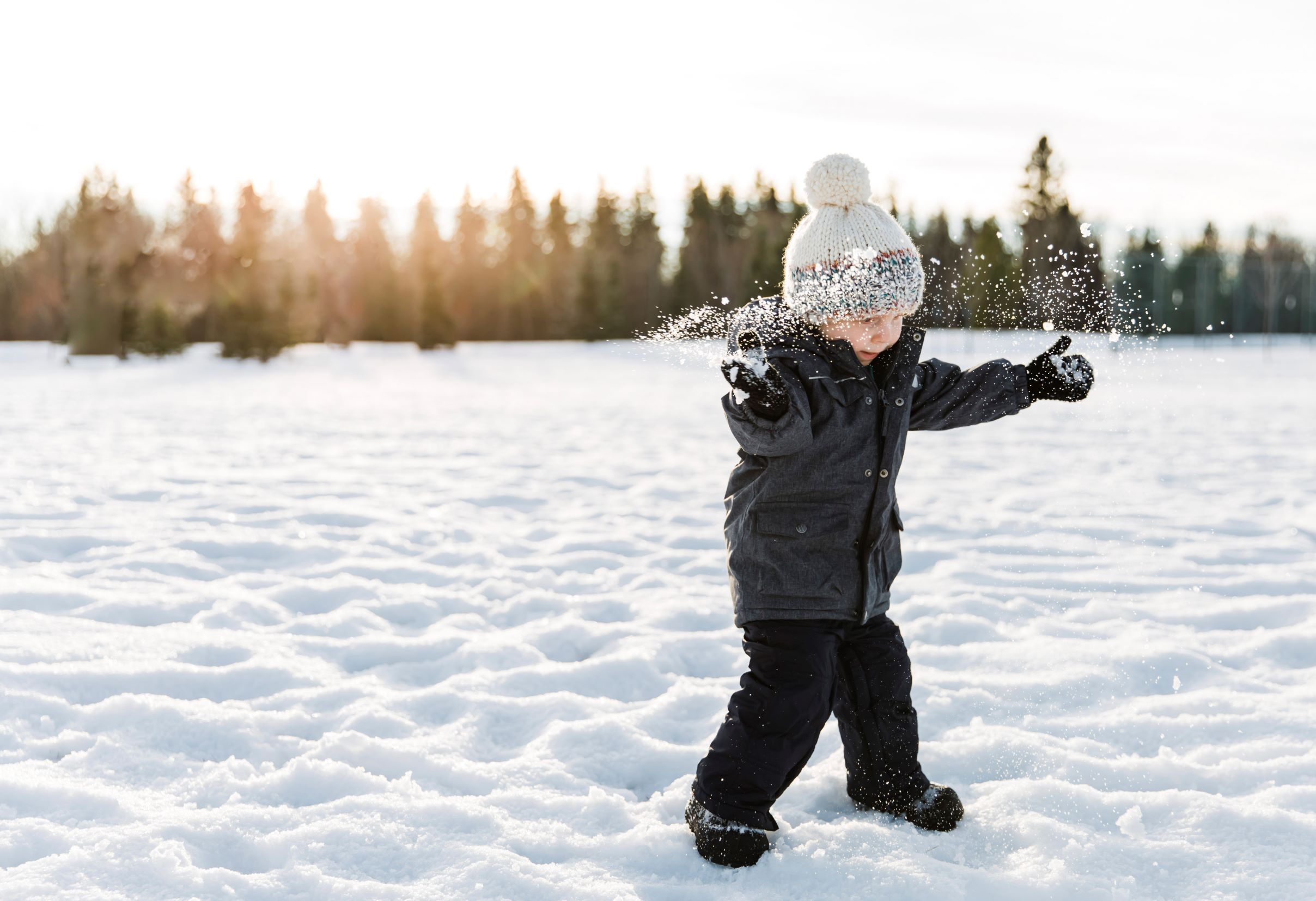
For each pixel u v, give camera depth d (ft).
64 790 7.48
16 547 16.33
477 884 6.38
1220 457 29.04
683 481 25.02
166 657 11.00
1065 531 18.48
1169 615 13.01
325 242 180.96
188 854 6.68
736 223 199.21
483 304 201.16
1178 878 6.53
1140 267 155.12
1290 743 8.73
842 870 6.62
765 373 6.79
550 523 19.92
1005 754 8.64
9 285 175.11
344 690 10.10
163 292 129.49
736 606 7.48
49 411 49.06
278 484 24.39
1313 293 180.96
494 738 9.36
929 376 7.74
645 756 8.77
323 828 7.03
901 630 12.55
